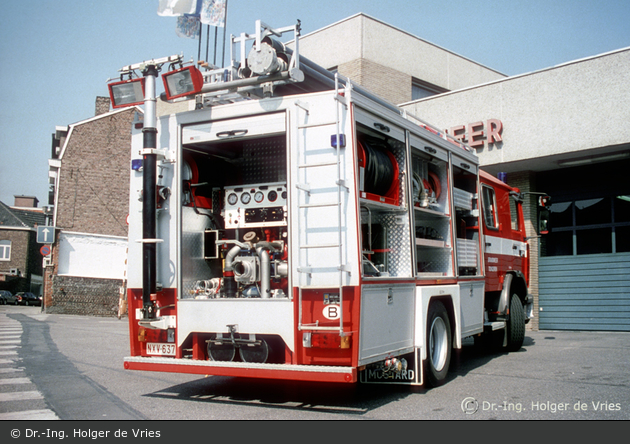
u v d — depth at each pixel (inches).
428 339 244.4
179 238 225.5
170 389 250.4
